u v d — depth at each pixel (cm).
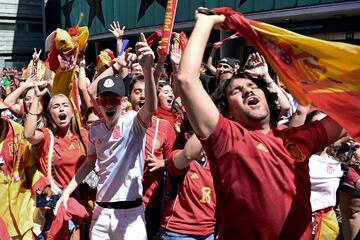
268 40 230
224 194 221
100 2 2752
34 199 373
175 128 454
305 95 246
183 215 339
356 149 400
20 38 4216
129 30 2434
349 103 235
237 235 221
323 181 387
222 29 235
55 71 543
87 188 412
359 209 425
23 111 553
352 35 1459
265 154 220
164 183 374
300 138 229
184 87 208
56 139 397
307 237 223
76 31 594
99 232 348
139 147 345
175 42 466
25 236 368
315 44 224
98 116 504
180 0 1952
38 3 4269
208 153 222
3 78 1567
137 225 347
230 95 242
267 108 240
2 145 351
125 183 343
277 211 216
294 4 1467
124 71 491
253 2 1614
